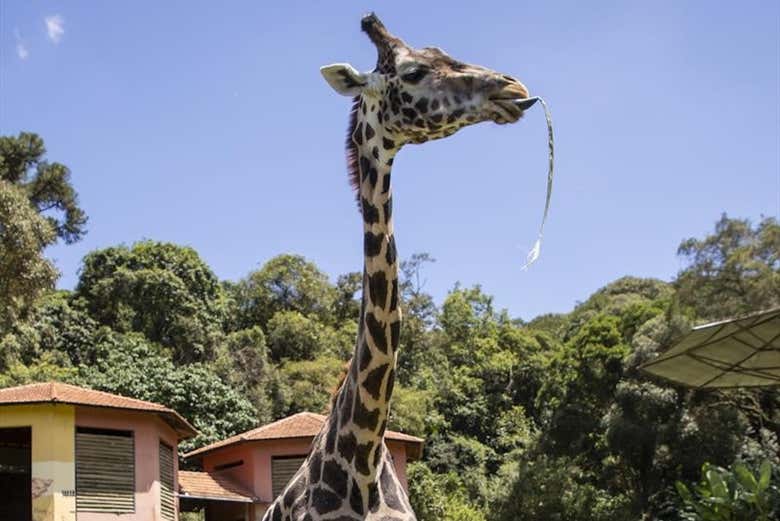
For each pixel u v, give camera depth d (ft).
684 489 76.33
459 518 103.81
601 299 200.64
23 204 86.84
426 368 160.66
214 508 73.61
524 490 105.40
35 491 57.16
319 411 126.93
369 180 19.26
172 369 105.81
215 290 145.07
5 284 85.40
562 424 116.47
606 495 107.76
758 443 103.30
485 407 159.43
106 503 58.80
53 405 58.08
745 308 97.09
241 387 123.44
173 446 66.90
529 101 17.58
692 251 102.47
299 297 161.58
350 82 19.52
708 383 47.57
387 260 19.07
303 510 20.25
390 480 20.79
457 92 18.01
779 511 71.36
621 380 109.91
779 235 99.30
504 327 189.67
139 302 131.95
